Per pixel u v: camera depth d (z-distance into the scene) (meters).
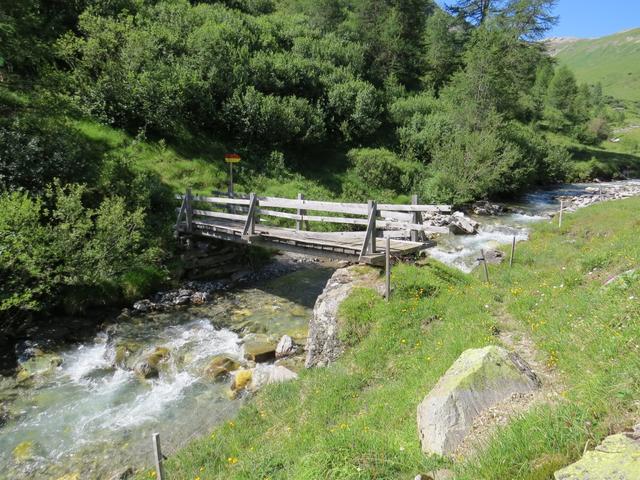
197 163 21.62
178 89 22.41
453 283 10.65
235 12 36.50
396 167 28.23
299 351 10.30
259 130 25.22
